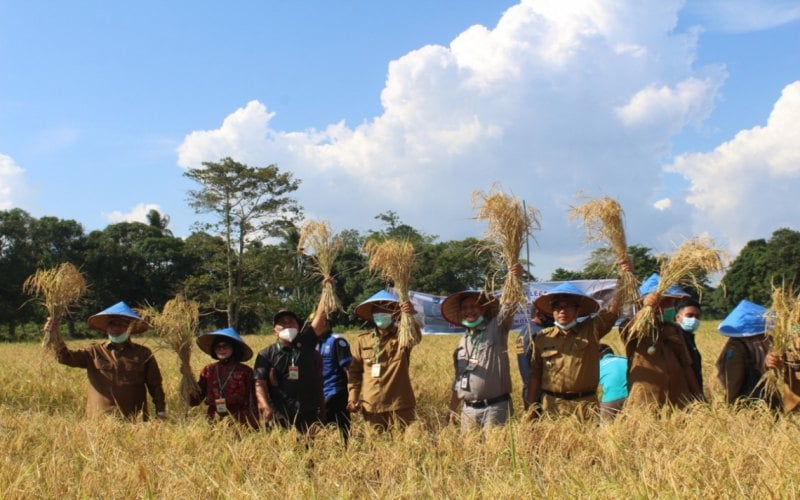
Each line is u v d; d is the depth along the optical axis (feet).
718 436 18.60
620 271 23.88
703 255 22.38
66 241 214.48
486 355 24.41
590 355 23.70
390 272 25.20
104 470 18.20
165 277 231.30
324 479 17.49
